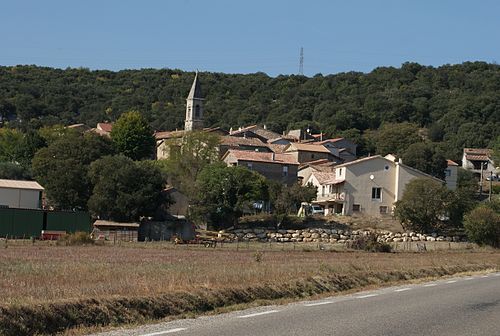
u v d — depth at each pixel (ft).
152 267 119.75
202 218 339.16
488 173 574.97
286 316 69.00
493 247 313.32
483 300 91.56
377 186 391.04
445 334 60.13
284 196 370.32
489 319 71.36
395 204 355.97
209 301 76.23
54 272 104.58
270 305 80.43
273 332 57.47
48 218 293.84
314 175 428.97
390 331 60.64
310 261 159.33
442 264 172.96
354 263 152.05
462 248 304.91
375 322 66.08
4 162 408.87
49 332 57.06
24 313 57.06
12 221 286.46
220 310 73.36
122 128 516.73
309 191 375.66
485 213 315.37
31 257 150.20
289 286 93.45
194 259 159.33
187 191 361.51
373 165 391.04
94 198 321.11
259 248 256.11
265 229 339.16
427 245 312.91
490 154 522.88
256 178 349.61
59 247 215.10
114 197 319.47
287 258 178.40
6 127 603.26
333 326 62.28
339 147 583.58
